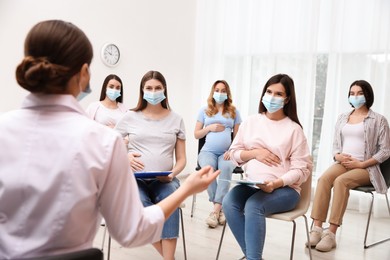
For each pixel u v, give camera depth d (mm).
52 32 766
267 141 2156
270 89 2178
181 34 5062
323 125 3879
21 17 3605
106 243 2623
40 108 790
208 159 3195
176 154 2424
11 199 740
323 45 3900
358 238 2928
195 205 3742
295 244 2775
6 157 746
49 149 746
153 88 2305
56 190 728
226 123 3402
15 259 737
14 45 3586
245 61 4523
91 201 762
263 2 4340
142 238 801
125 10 4430
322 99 3955
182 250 2584
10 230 751
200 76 5047
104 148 762
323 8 3883
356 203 3734
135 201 800
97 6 4172
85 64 816
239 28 4535
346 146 3006
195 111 5117
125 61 4484
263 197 1990
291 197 2031
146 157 2275
